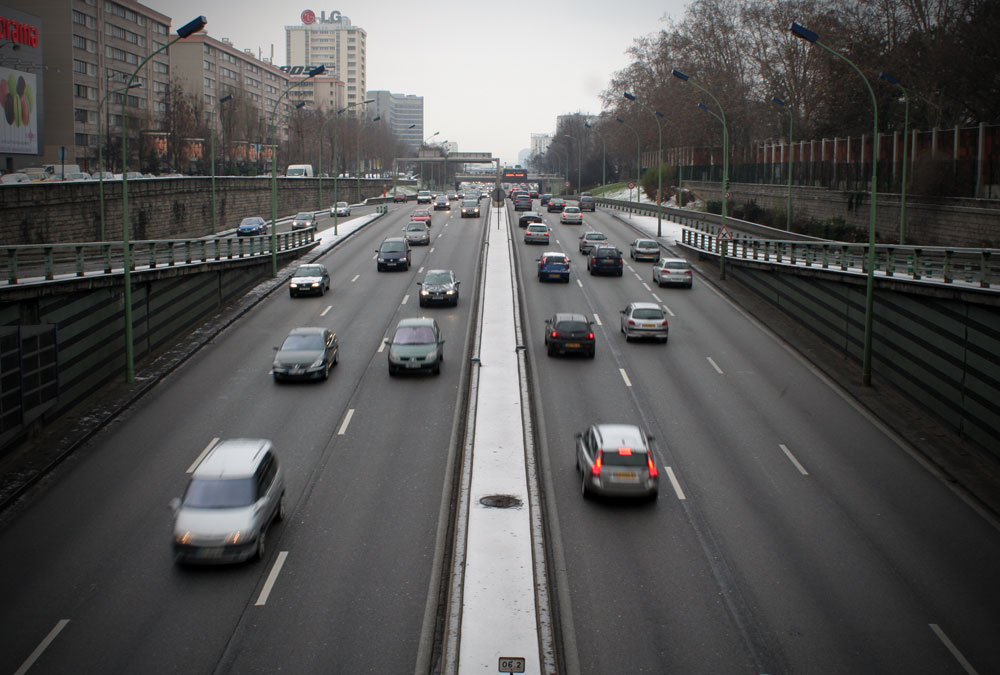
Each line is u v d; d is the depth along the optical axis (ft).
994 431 72.64
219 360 105.50
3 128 247.70
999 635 46.52
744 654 44.55
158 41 443.32
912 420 83.97
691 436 78.79
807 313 121.80
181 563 53.83
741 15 303.07
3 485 66.08
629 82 447.83
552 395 90.99
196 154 365.61
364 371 99.96
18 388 73.51
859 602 49.90
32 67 279.08
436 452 73.97
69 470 70.23
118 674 42.45
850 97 225.76
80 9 371.15
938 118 200.95
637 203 327.47
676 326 126.00
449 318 128.88
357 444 75.72
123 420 82.94
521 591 49.98
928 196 158.61
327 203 357.41
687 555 55.52
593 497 64.59
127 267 92.89
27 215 147.95
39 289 80.43
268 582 51.75
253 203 282.15
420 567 53.83
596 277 169.17
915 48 201.98
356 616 48.06
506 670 42.32
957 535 59.26
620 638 45.93
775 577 52.80
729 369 102.73
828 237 190.39
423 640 45.75
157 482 67.46
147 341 105.81
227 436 77.82
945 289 80.43
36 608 48.60
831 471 70.85
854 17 225.15
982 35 168.14
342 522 60.29
